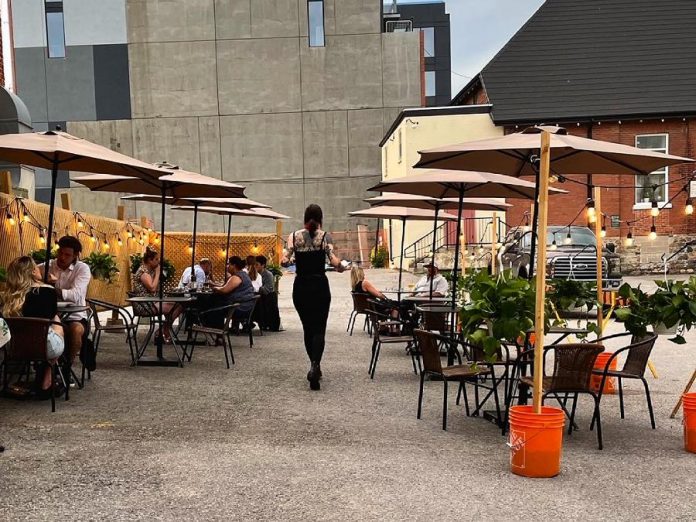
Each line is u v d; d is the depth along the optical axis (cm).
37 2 3809
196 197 1084
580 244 1822
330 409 678
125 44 3825
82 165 767
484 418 648
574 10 2920
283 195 3866
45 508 414
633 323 602
